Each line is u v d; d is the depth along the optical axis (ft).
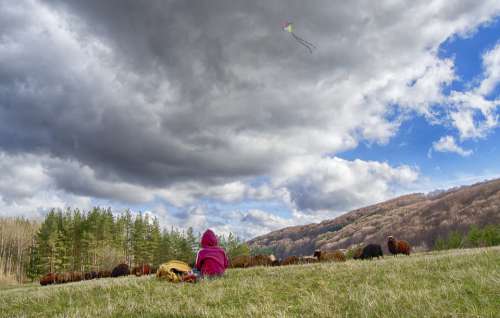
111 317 22.89
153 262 324.39
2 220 424.46
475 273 27.30
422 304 20.17
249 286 31.17
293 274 37.58
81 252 296.92
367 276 32.04
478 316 17.51
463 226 428.15
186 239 329.93
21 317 26.11
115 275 74.95
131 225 352.69
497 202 445.78
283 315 20.25
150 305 25.14
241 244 287.07
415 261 40.86
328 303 22.61
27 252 342.85
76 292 35.24
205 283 34.76
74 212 321.73
